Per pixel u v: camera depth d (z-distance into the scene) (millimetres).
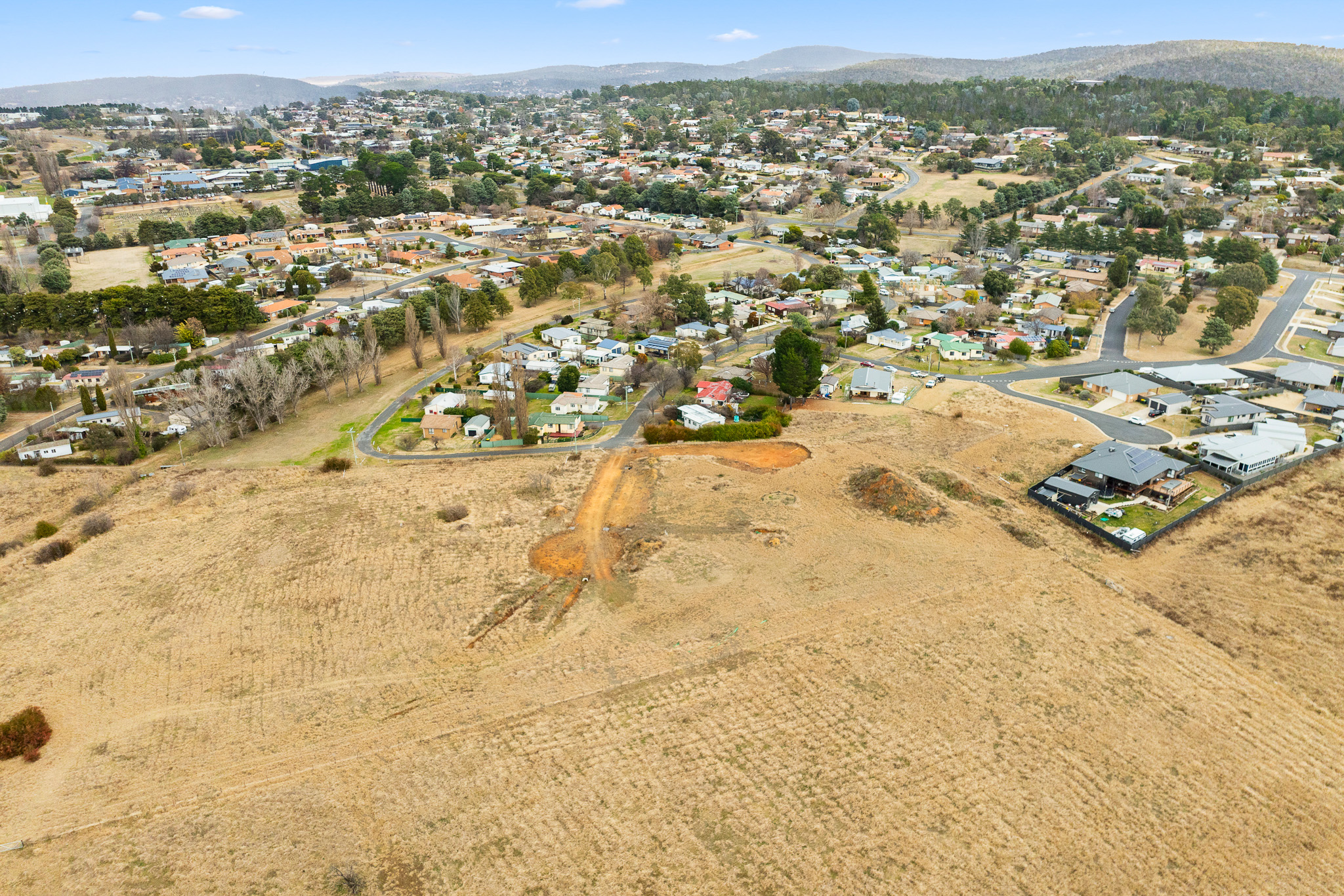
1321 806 50469
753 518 85625
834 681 61750
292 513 89688
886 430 108562
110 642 68062
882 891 45625
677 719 58375
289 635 68438
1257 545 77750
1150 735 56094
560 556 79562
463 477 98062
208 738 57594
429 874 47219
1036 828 49375
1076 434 105188
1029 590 72125
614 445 106062
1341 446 97812
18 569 79812
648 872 47062
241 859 48281
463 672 63594
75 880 47156
